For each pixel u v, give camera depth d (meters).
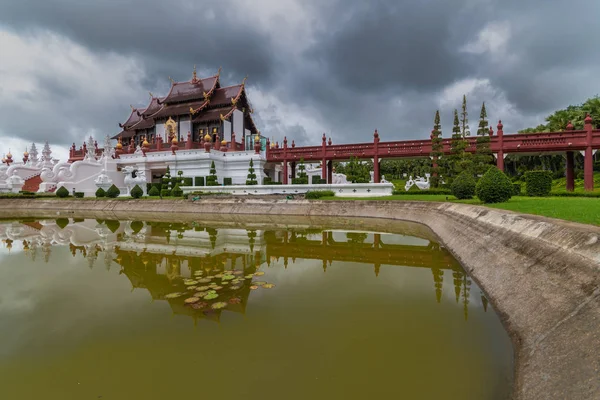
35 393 3.64
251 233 15.45
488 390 3.61
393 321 5.45
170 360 4.26
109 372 4.01
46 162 46.91
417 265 9.27
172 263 9.52
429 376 3.89
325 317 5.59
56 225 19.27
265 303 6.25
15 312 5.85
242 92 45.19
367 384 3.72
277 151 34.47
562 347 3.68
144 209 28.50
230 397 3.49
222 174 37.28
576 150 24.55
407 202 20.47
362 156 30.53
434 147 27.58
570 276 4.80
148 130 49.06
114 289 7.12
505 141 25.70
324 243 12.73
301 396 3.50
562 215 8.16
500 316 5.59
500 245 7.91
